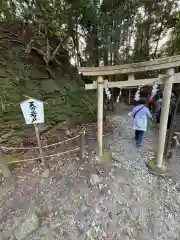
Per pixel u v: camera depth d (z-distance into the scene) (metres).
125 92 9.32
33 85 5.11
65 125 5.07
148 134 5.36
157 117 5.83
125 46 6.72
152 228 2.90
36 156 3.96
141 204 3.19
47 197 3.17
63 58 6.41
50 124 4.86
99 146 4.02
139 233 2.84
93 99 6.25
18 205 3.03
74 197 3.20
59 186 3.36
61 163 3.82
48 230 2.75
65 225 2.83
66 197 3.19
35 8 4.26
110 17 5.23
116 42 5.91
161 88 5.05
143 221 2.98
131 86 3.60
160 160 3.77
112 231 2.82
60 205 3.07
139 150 4.49
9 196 3.16
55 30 4.95
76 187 3.35
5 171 3.39
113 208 3.09
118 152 4.39
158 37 7.29
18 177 3.48
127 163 4.01
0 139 4.06
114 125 5.98
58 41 5.82
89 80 6.85
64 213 2.97
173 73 3.11
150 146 4.68
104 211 3.04
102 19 5.07
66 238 2.70
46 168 3.60
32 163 3.79
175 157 4.20
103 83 3.64
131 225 2.91
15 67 5.03
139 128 4.23
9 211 2.94
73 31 5.55
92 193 3.27
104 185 3.40
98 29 5.43
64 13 4.59
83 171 3.66
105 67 3.40
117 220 2.95
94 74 3.55
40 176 3.51
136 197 3.28
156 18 6.57
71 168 3.72
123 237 2.77
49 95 5.24
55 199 3.15
